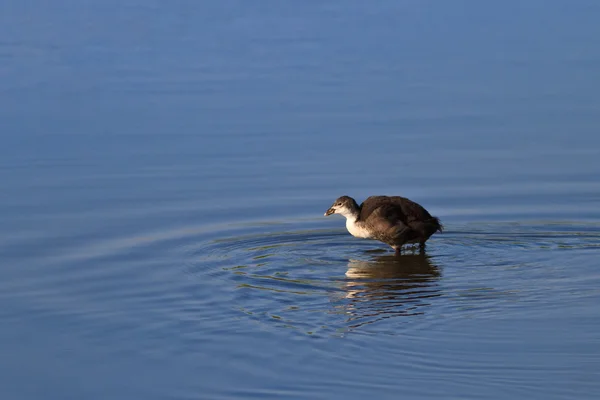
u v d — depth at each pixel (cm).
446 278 1423
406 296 1345
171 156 2034
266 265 1495
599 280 1398
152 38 3103
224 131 2197
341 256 1548
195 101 2441
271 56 2881
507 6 3456
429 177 1914
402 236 1533
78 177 1909
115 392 1093
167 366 1148
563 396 1053
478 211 1736
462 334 1206
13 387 1112
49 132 2186
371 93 2494
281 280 1421
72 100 2450
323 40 3052
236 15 3391
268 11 3441
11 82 2623
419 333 1210
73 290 1387
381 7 3478
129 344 1208
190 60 2856
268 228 1670
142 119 2289
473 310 1284
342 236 1647
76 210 1738
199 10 3447
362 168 1967
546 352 1155
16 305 1337
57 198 1794
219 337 1212
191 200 1794
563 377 1095
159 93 2511
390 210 1559
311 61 2819
